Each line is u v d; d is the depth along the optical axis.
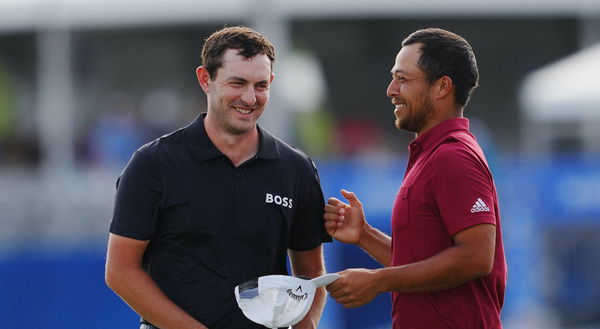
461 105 14.85
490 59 56.50
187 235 14.85
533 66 56.47
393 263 14.77
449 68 14.60
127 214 14.78
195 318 14.82
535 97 46.06
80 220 32.78
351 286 14.03
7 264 29.72
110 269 14.77
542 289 33.16
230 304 14.91
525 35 56.00
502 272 14.70
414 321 14.54
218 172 14.96
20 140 49.47
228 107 14.66
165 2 43.97
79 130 49.72
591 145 46.84
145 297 14.55
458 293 14.32
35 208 32.88
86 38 51.09
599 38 54.66
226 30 14.90
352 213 15.98
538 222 33.59
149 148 15.00
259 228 15.06
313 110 49.88
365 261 30.17
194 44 52.59
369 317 31.12
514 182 33.91
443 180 13.98
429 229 14.26
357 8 45.66
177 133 15.20
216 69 14.70
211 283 14.88
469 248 13.73
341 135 53.38
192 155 14.95
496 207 14.55
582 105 42.44
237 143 15.05
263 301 14.07
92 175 41.25
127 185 14.84
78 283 30.17
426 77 14.64
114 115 49.62
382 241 16.08
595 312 33.75
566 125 46.91
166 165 14.86
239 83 14.57
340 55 55.47
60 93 47.25
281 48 43.78
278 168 15.35
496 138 56.41
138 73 52.19
